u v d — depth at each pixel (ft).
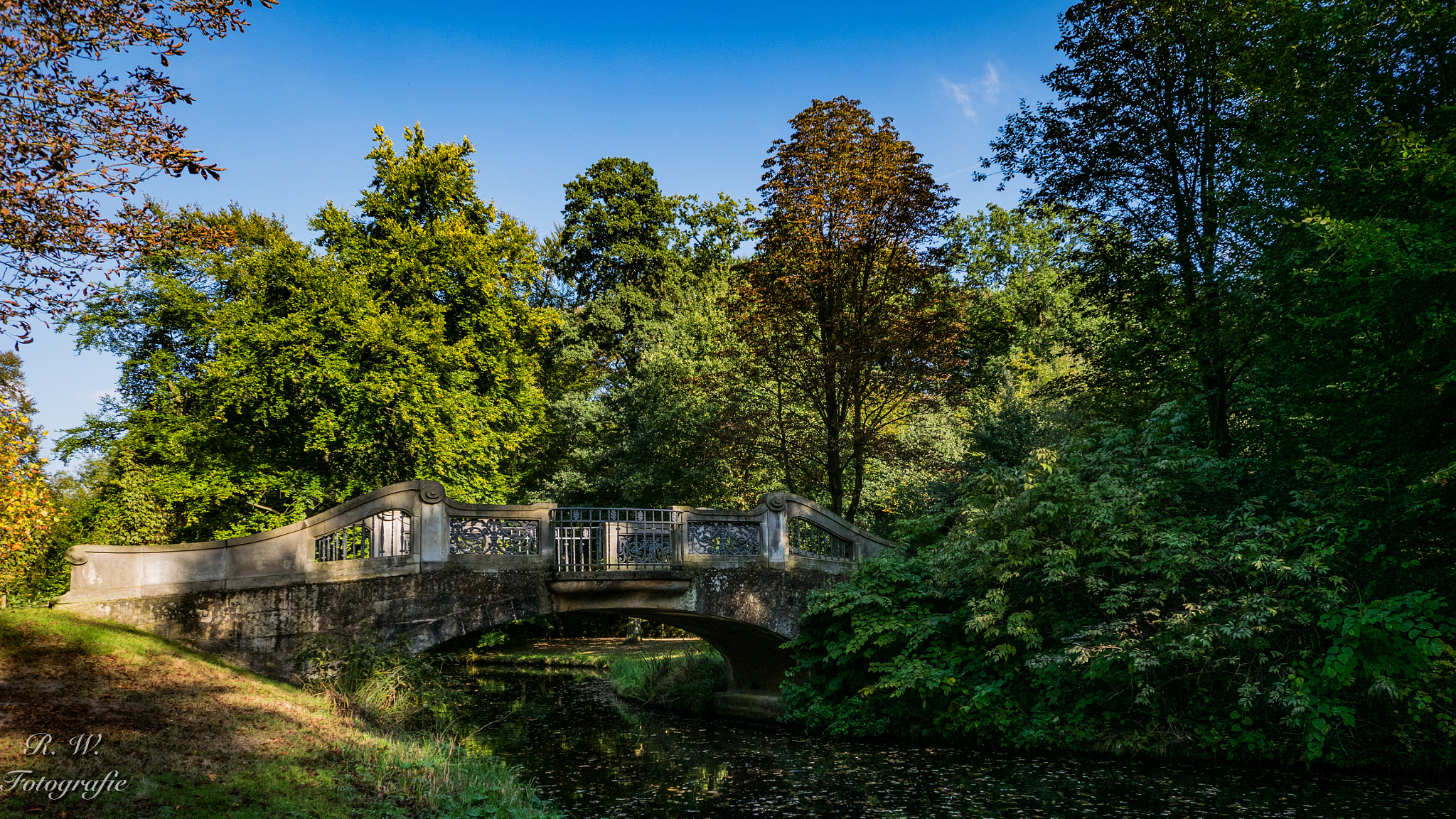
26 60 27.55
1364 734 36.04
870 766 39.93
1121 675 39.45
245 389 67.92
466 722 48.73
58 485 75.56
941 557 46.29
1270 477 42.83
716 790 35.73
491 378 85.30
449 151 84.89
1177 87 53.88
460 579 41.24
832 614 49.80
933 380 67.62
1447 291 31.17
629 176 117.80
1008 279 127.54
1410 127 34.76
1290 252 39.60
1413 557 35.22
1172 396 55.16
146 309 79.61
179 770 21.27
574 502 98.02
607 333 115.14
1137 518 40.52
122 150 28.53
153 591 34.73
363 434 69.51
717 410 87.66
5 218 26.76
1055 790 34.53
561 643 111.45
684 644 100.22
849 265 65.77
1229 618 36.42
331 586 38.09
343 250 80.79
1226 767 37.01
